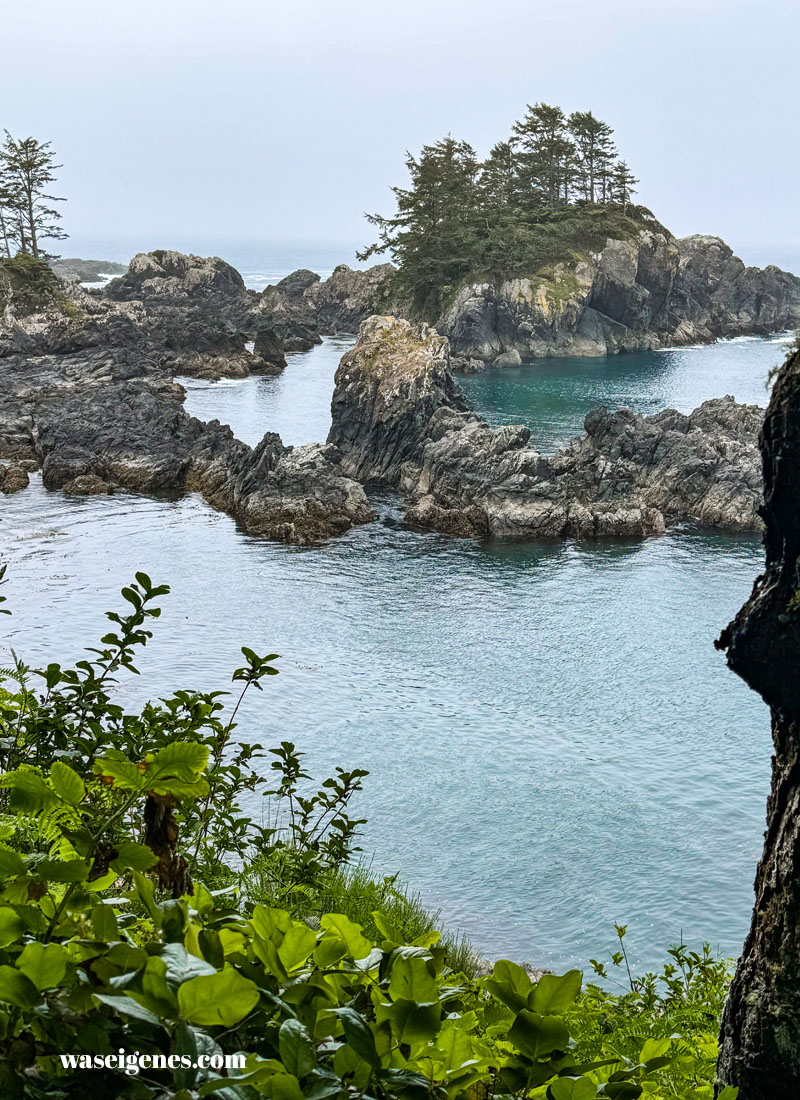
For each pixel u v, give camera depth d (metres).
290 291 193.00
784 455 6.24
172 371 121.56
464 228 147.75
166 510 65.62
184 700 8.99
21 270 142.50
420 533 62.28
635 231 159.38
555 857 27.97
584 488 65.19
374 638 44.59
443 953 3.09
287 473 64.81
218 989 2.26
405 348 83.25
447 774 32.59
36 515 63.12
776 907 6.34
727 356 147.88
